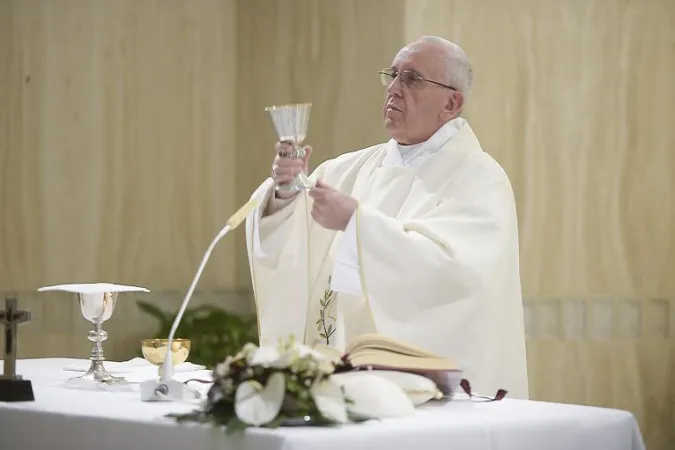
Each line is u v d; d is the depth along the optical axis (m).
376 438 6.42
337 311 10.50
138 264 20.52
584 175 19.42
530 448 7.07
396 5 18.84
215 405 6.68
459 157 10.88
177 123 20.98
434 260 9.80
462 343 9.81
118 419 7.00
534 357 19.16
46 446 7.36
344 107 19.77
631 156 19.56
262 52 21.12
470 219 10.29
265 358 6.67
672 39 19.66
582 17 19.39
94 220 20.22
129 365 9.98
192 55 21.12
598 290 19.47
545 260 19.27
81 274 20.08
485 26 19.02
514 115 19.16
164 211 20.81
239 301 21.48
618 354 19.50
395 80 11.15
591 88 19.44
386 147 11.58
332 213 9.86
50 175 19.92
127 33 20.53
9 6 19.73
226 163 21.41
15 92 19.77
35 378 9.45
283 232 10.74
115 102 20.42
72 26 20.11
